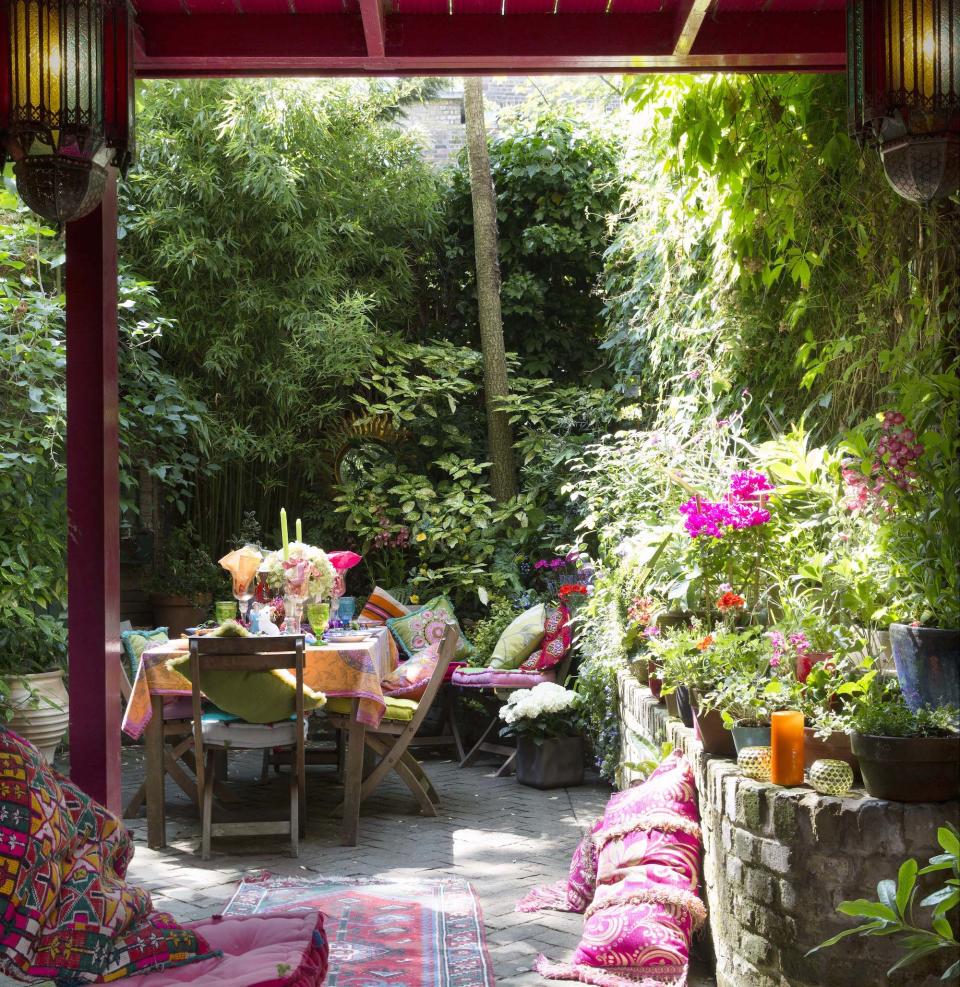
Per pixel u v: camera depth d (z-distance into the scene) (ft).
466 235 33.19
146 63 12.72
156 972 8.34
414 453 31.19
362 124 30.48
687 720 14.29
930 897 8.30
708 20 12.60
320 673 17.49
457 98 36.96
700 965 12.17
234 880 15.55
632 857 12.47
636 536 18.47
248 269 28.37
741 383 18.65
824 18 12.56
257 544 28.14
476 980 11.46
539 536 29.43
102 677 12.02
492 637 25.57
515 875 15.58
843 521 13.85
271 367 28.73
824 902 9.73
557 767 21.48
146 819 19.30
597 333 32.81
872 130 8.62
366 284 30.76
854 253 15.76
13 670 20.58
